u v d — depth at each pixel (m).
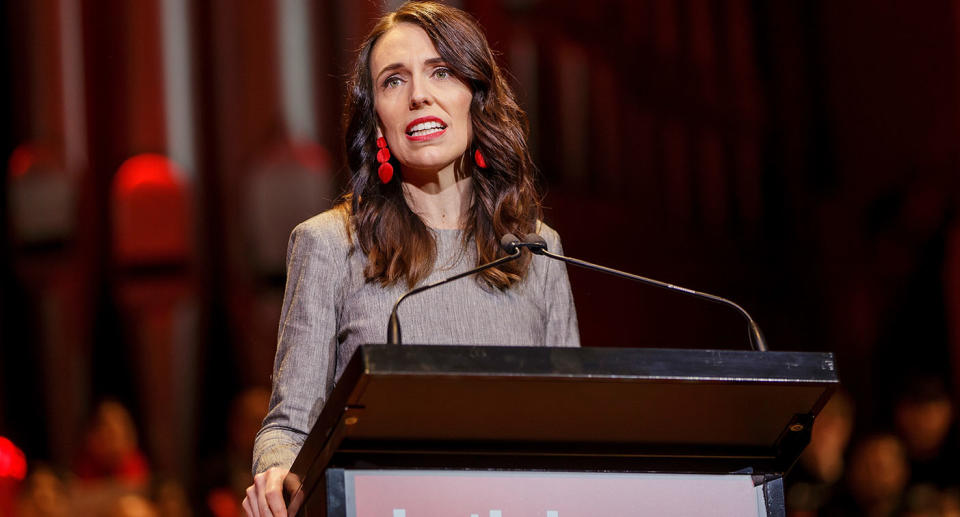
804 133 15.65
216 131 11.82
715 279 14.61
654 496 2.67
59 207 11.32
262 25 11.91
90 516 8.46
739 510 2.72
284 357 3.26
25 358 11.31
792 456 2.73
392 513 2.49
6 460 8.20
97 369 11.47
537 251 3.11
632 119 14.23
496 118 3.54
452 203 3.55
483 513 2.55
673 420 2.58
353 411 2.35
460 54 3.47
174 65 11.76
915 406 9.21
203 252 11.62
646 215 14.16
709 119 14.97
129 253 11.44
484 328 3.29
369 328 3.23
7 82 11.45
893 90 15.32
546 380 2.34
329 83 12.01
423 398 2.35
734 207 15.10
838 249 15.26
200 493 9.09
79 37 11.59
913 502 8.71
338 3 12.04
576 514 2.61
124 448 9.02
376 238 3.35
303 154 11.73
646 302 13.82
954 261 14.76
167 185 11.45
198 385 11.62
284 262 11.66
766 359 2.49
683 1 14.90
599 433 2.61
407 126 3.44
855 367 14.86
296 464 2.69
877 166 15.37
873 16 15.47
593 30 13.86
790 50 15.70
